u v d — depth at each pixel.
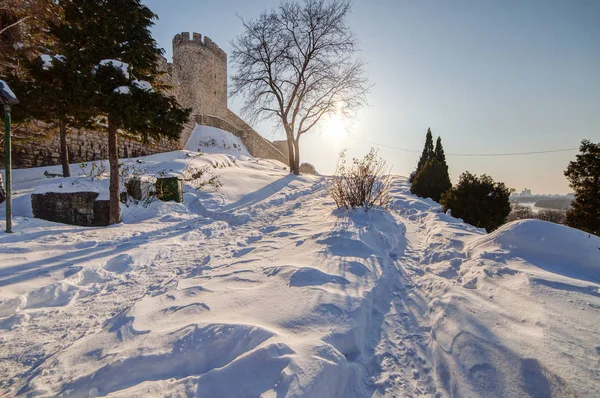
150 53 6.77
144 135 6.91
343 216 5.93
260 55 18.86
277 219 7.88
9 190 5.23
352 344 2.01
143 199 9.02
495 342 1.87
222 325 2.03
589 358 1.61
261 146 36.69
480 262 3.31
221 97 36.28
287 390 1.43
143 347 1.93
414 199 9.77
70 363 1.95
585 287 2.41
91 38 5.91
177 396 1.51
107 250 4.69
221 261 4.16
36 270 3.65
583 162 6.48
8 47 8.76
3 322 2.65
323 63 19.06
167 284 3.53
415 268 3.64
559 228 3.37
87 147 15.03
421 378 1.82
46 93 5.61
